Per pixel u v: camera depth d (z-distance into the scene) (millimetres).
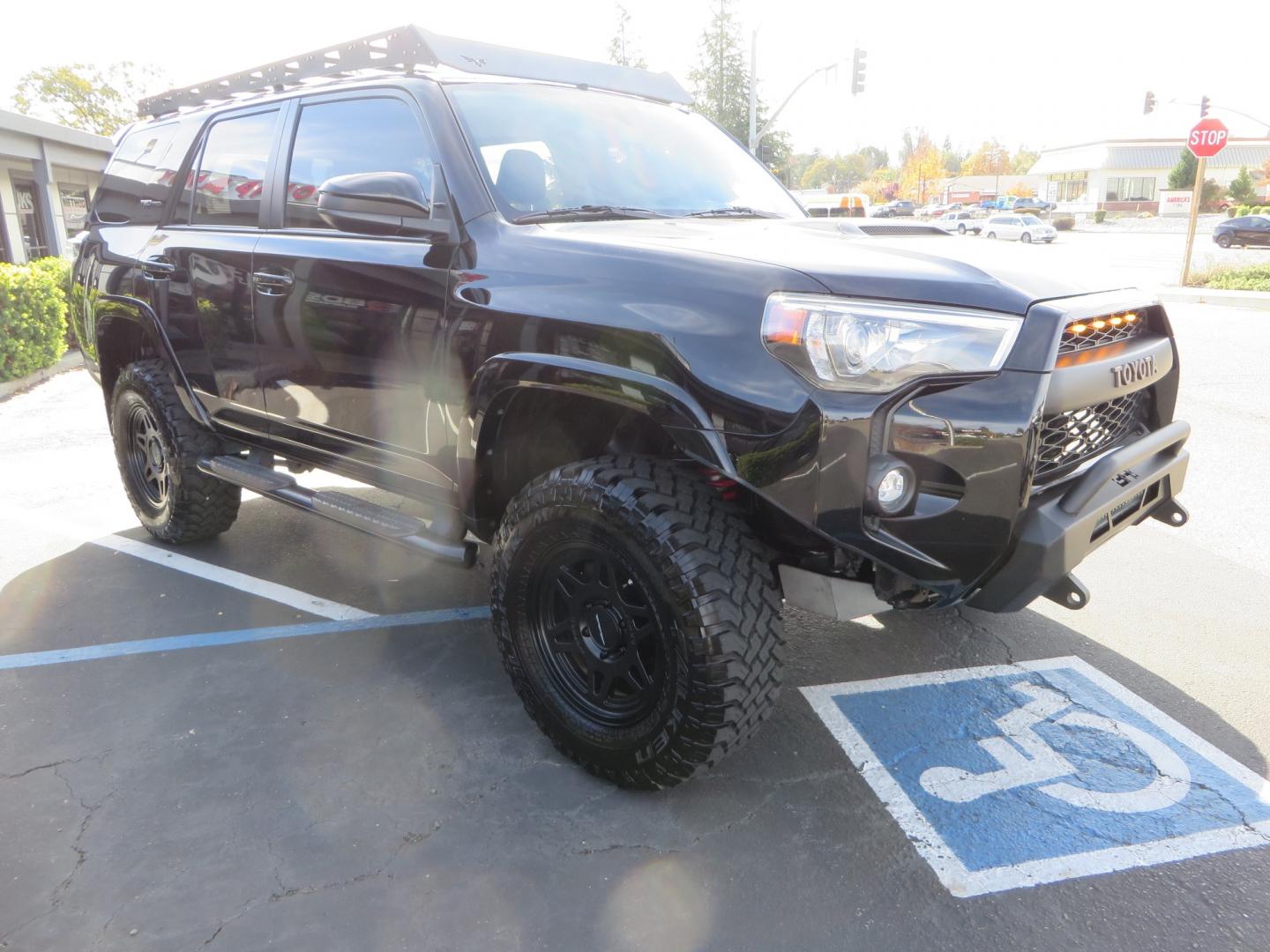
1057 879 2170
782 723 2865
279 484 3500
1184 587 3861
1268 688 3037
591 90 3434
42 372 10188
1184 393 7734
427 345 2715
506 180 2816
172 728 2855
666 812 2434
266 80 3777
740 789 2531
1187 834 2318
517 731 2828
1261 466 5582
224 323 3523
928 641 3402
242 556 4324
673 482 2281
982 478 2061
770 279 2125
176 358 3848
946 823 2375
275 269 3246
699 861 2246
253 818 2416
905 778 2566
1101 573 4027
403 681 3145
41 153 17188
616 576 2406
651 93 3697
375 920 2059
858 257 2254
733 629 2174
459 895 2137
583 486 2311
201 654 3346
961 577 2158
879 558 2064
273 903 2115
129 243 4180
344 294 2979
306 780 2582
